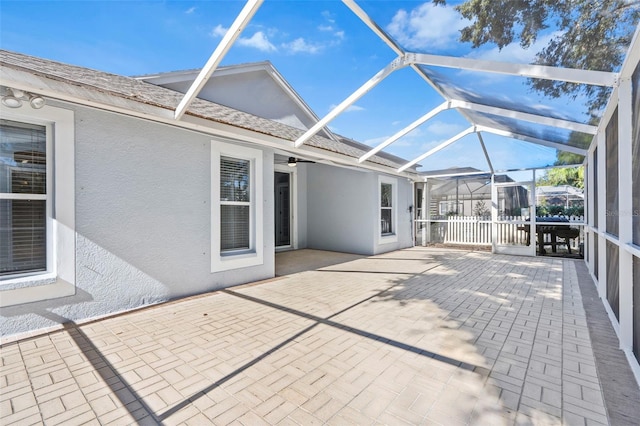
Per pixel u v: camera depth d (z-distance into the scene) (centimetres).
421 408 246
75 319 423
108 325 416
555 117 545
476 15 311
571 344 363
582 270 808
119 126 464
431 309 491
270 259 714
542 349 350
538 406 247
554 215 1321
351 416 237
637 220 320
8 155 381
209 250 588
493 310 486
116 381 284
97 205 442
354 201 1102
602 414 237
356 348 353
